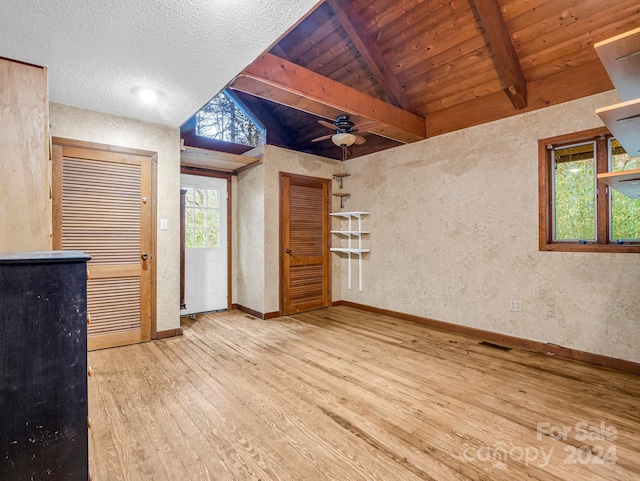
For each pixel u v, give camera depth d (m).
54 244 2.92
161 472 1.52
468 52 3.23
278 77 2.68
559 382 2.50
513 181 3.37
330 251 5.22
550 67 3.06
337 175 5.16
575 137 2.98
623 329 2.74
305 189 4.91
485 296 3.58
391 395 2.29
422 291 4.19
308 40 3.84
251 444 1.73
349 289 5.24
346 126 3.52
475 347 3.32
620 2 2.49
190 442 1.75
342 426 1.91
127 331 3.32
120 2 1.68
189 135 4.52
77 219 3.04
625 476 1.50
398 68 3.68
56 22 1.83
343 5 3.19
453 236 3.87
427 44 3.34
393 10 3.19
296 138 5.41
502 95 3.45
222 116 4.84
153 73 2.43
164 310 3.55
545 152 3.16
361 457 1.63
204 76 2.49
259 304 4.52
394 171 4.54
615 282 2.78
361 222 5.02
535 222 3.22
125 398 2.22
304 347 3.30
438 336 3.68
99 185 3.15
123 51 2.14
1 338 0.86
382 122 3.54
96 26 1.87
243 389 2.37
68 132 2.99
